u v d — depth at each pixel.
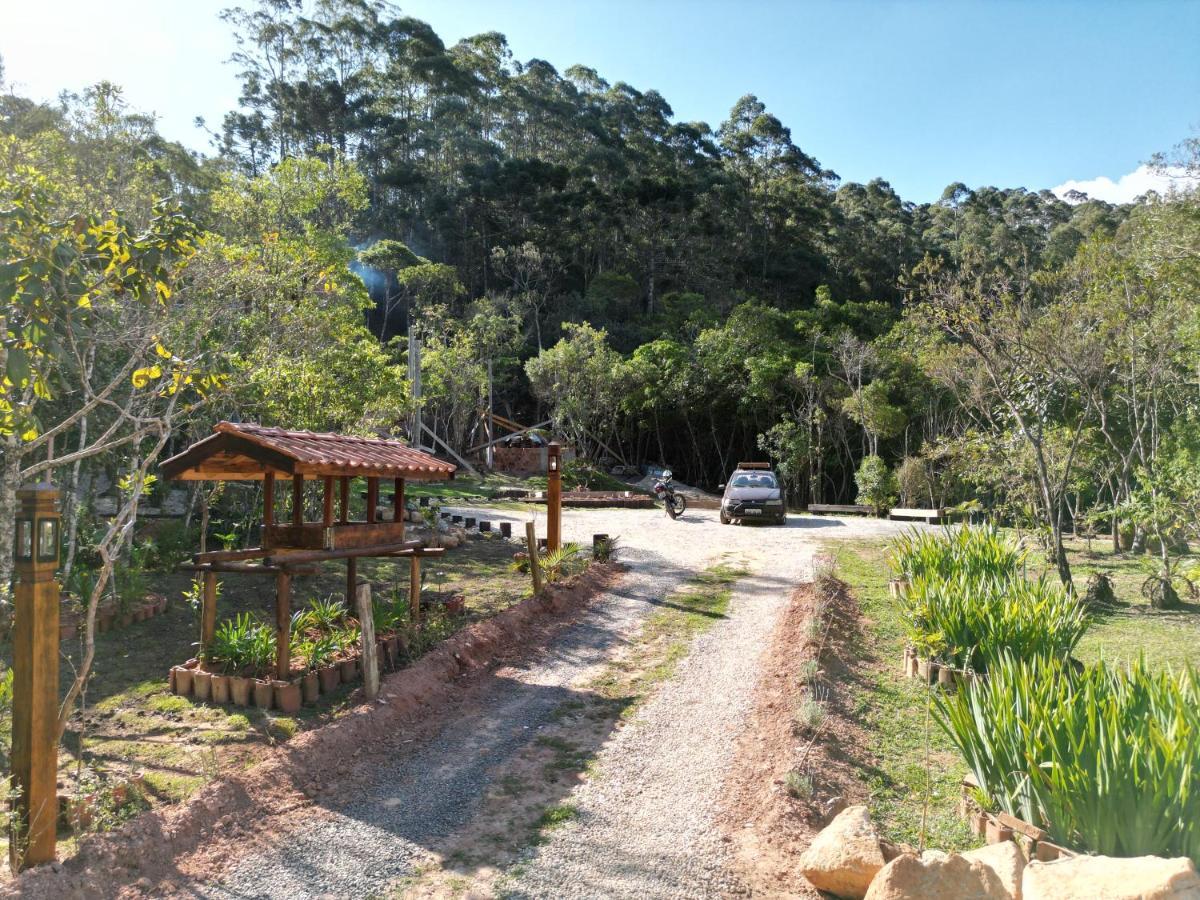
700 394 35.91
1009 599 7.55
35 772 4.11
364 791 5.38
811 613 9.59
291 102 57.34
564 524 18.95
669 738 6.30
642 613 10.36
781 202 58.62
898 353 31.27
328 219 28.42
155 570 11.20
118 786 4.95
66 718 4.35
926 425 29.73
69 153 11.82
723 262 56.50
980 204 70.81
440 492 25.52
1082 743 3.92
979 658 7.05
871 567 13.38
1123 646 8.80
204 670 7.07
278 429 7.60
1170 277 12.96
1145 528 15.72
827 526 19.64
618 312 49.47
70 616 8.34
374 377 14.80
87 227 5.28
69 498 9.52
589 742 6.25
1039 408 13.68
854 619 9.81
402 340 37.94
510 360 40.75
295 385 11.82
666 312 47.06
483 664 8.25
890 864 3.54
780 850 4.46
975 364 16.88
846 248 58.97
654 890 4.11
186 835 4.55
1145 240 13.36
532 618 9.81
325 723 6.40
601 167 64.12
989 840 4.31
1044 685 4.64
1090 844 3.75
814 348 33.97
